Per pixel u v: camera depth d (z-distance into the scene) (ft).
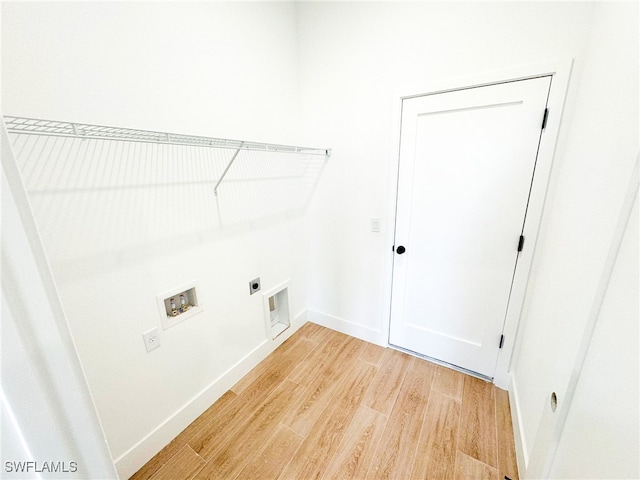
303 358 6.86
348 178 6.58
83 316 3.50
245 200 5.70
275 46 5.87
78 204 3.32
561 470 2.74
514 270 5.16
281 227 6.82
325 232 7.38
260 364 6.66
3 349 0.90
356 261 7.07
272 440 4.77
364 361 6.71
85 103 3.26
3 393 0.92
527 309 5.18
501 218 5.08
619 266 2.14
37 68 2.88
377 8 5.32
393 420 5.09
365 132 6.07
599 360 2.26
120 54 3.51
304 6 6.12
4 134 0.88
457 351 6.29
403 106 5.54
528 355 4.68
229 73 4.99
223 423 5.11
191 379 5.06
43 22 2.87
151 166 4.02
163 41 3.95
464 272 5.73
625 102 2.42
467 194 5.31
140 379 4.23
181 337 4.77
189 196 4.60
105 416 3.86
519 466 4.13
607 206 2.45
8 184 0.88
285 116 6.42
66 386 1.07
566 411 2.75
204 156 4.75
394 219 6.25
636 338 1.81
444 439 4.71
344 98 6.15
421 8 4.93
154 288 4.26
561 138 4.31
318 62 6.29
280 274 7.04
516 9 4.24
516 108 4.56
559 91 4.17
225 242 5.38
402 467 4.30
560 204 4.08
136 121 3.76
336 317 7.95
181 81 4.25
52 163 3.07
